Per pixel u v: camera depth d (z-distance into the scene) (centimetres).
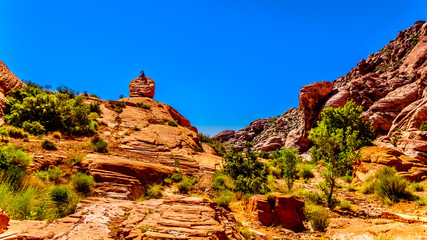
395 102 4450
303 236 711
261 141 7894
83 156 1209
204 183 1421
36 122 1595
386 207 1036
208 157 2114
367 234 632
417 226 611
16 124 1554
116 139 1850
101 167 1112
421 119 3688
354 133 1185
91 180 989
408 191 1123
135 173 1177
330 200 1091
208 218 546
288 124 8150
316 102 5497
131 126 2286
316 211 855
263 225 791
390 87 4944
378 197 1166
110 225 492
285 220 802
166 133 2283
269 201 865
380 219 828
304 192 1267
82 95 3119
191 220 523
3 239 343
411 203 1022
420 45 5525
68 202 714
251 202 898
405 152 2288
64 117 1770
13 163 895
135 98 3516
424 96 4212
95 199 695
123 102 2961
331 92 5484
